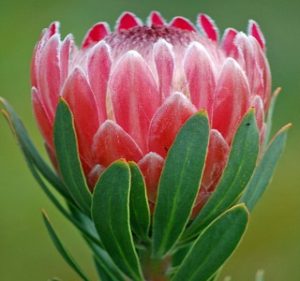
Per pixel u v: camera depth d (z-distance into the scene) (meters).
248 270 0.78
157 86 0.43
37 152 0.47
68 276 0.77
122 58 0.43
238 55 0.45
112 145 0.44
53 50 0.44
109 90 0.43
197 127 0.43
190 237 0.46
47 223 0.47
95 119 0.44
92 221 0.46
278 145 0.47
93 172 0.44
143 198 0.44
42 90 0.45
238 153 0.44
